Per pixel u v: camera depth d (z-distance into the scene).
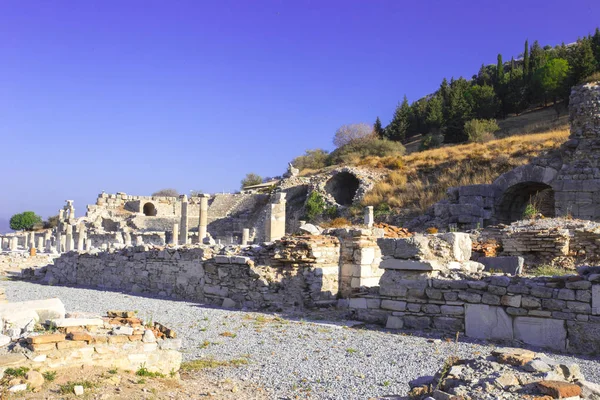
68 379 6.75
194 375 8.45
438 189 41.19
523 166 30.36
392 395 7.26
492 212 30.95
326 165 85.50
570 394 4.80
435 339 10.97
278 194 63.34
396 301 12.57
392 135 101.12
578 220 21.89
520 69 106.81
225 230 66.50
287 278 16.48
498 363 5.71
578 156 28.55
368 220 31.97
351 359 9.40
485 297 11.10
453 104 89.75
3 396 6.00
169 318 14.31
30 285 25.75
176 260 20.39
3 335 7.18
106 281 24.55
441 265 12.38
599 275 9.77
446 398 5.07
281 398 7.28
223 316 14.58
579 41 100.19
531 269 17.91
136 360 7.68
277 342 10.96
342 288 16.23
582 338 9.82
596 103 28.48
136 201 84.44
